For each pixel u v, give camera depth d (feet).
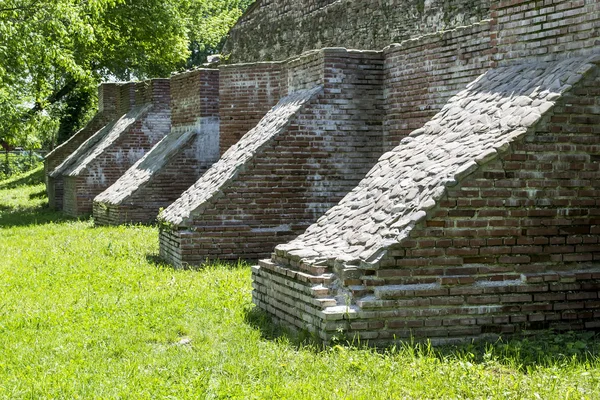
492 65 28.84
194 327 25.46
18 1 70.33
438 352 20.90
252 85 54.03
